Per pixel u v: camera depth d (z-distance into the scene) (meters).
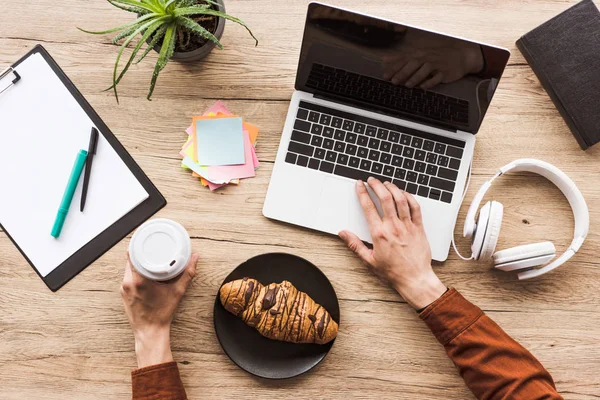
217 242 0.92
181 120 0.93
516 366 0.81
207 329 0.91
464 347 0.82
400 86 0.85
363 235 0.90
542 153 0.93
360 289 0.91
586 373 0.90
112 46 0.93
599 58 0.88
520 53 0.94
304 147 0.90
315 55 0.83
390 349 0.91
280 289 0.85
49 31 0.93
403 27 0.77
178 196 0.92
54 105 0.92
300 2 0.94
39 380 0.90
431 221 0.89
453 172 0.90
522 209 0.93
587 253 0.92
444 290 0.86
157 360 0.86
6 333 0.90
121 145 0.92
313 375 0.90
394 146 0.90
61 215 0.89
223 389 0.90
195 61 0.93
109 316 0.91
